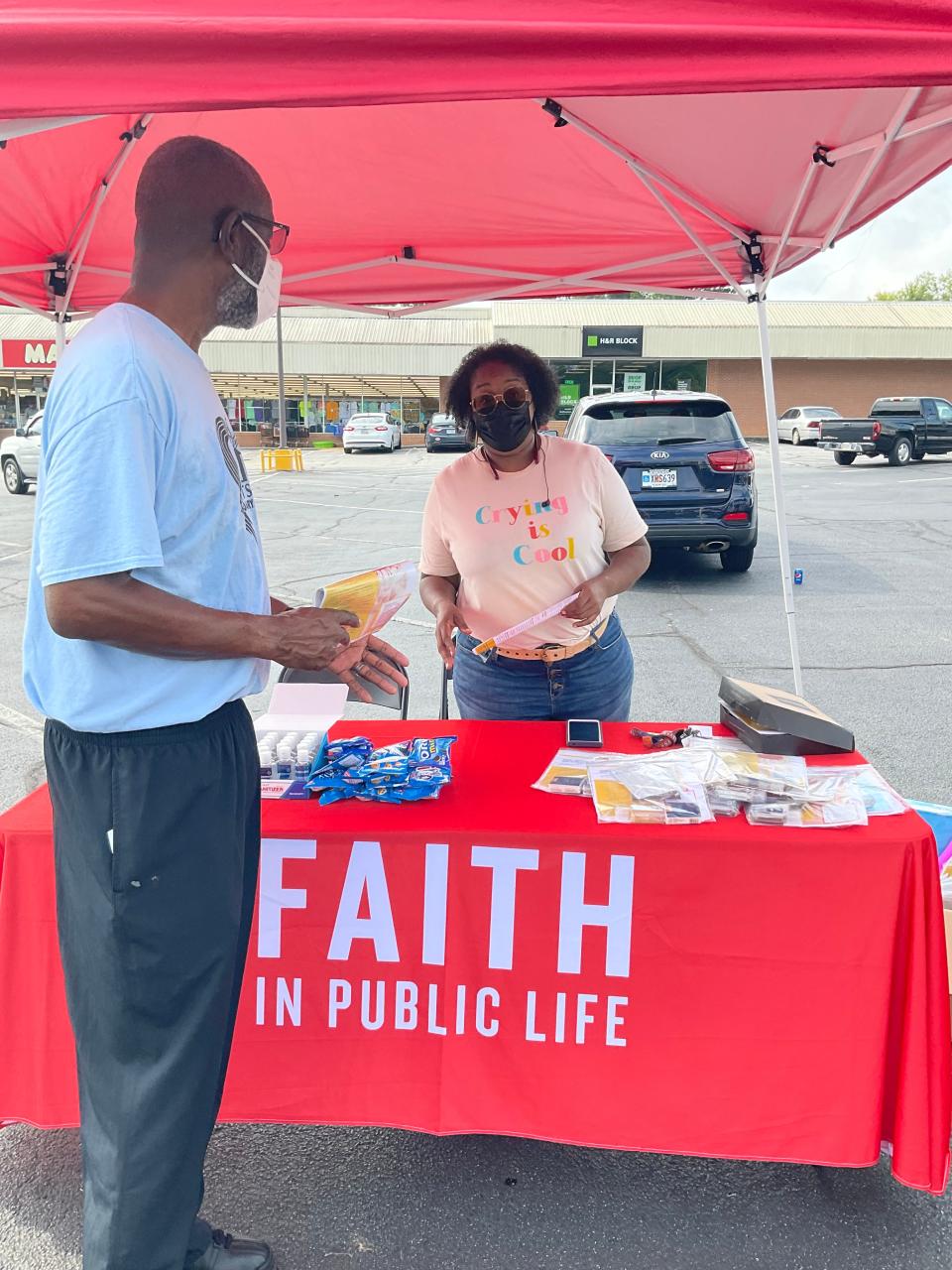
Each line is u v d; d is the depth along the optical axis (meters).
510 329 28.75
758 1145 1.86
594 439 7.67
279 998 1.91
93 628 1.28
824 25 1.16
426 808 1.95
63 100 1.13
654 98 2.13
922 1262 1.77
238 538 1.49
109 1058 1.46
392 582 1.73
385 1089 1.93
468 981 1.88
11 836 1.84
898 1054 1.81
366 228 3.06
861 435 20.12
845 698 5.08
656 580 8.23
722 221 2.88
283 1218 1.88
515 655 2.64
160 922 1.42
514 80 1.16
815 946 1.80
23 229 2.89
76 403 1.28
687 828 1.82
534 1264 1.77
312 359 28.70
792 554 9.58
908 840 1.75
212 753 1.45
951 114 1.97
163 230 1.40
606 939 1.83
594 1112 1.89
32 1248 1.83
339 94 1.16
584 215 2.95
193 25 1.11
